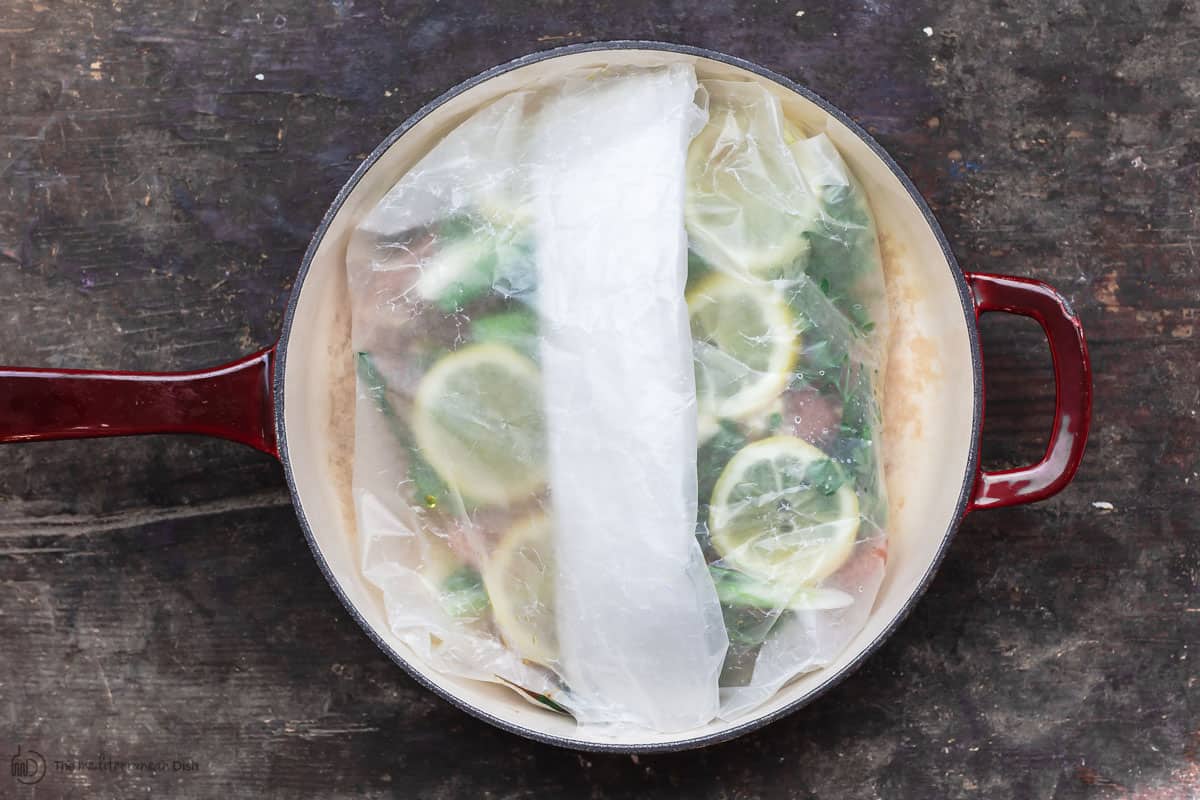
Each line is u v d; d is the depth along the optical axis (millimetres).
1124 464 962
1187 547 962
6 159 955
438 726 961
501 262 886
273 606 960
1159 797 959
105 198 956
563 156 892
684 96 891
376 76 955
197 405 881
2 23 954
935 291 913
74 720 960
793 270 895
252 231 956
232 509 960
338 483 919
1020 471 884
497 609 892
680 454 869
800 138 912
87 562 959
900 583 908
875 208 917
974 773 961
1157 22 958
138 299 956
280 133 956
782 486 888
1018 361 962
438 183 899
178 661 960
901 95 958
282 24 954
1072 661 962
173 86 955
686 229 891
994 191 959
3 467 956
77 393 875
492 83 890
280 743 960
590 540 875
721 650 885
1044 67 959
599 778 960
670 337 870
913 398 924
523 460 880
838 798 960
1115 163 960
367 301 900
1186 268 959
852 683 964
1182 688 962
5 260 955
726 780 960
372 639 875
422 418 891
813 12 956
